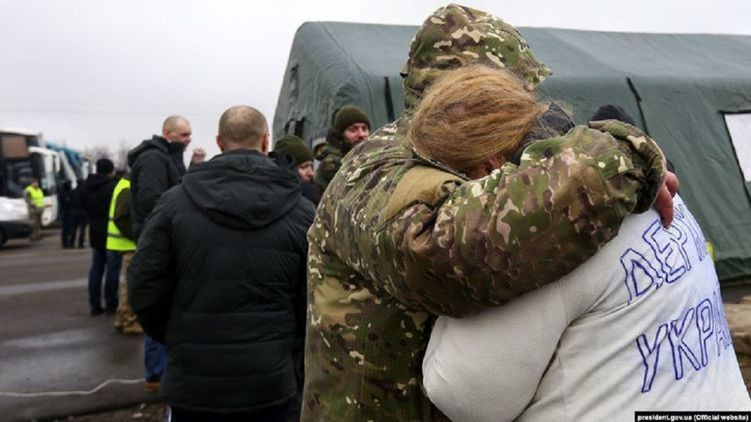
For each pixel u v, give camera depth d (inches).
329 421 50.1
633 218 42.2
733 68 313.3
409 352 46.8
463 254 36.6
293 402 119.6
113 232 232.2
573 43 306.8
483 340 40.1
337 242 47.2
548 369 40.9
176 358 93.4
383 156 46.6
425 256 37.4
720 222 276.7
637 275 40.6
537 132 43.2
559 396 40.4
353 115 160.7
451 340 41.7
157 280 92.7
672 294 41.8
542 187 36.5
